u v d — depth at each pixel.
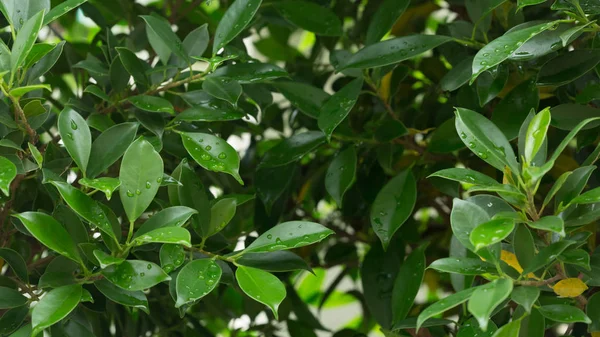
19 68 1.50
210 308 1.82
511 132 1.60
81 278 1.52
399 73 1.75
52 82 1.87
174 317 1.78
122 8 1.89
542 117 1.41
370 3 1.88
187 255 1.58
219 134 1.82
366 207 1.85
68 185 1.46
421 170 1.79
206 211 1.56
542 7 1.74
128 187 1.47
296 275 2.00
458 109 1.47
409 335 1.63
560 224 1.38
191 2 1.90
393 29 1.98
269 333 1.88
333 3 1.94
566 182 1.47
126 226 1.65
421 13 1.96
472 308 1.35
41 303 1.43
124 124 1.54
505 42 1.46
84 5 1.82
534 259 1.43
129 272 1.46
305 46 2.25
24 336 1.46
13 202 1.62
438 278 2.01
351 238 1.94
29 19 1.48
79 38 2.05
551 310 1.44
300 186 1.90
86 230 1.51
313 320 1.89
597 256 1.51
